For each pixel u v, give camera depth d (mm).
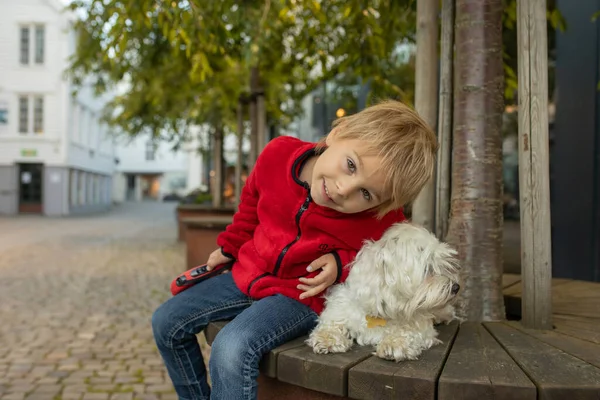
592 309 2254
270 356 1607
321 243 1745
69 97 23344
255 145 6699
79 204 26188
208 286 1982
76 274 7125
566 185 5020
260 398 1865
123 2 3262
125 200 44750
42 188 23188
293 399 1695
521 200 1992
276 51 5738
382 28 4375
